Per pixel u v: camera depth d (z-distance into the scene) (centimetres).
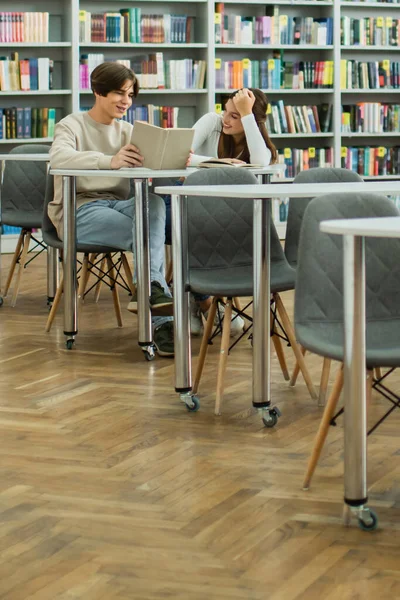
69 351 475
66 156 475
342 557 234
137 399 386
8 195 604
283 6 988
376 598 212
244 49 973
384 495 276
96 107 513
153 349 462
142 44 898
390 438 330
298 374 421
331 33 977
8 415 363
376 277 290
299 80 970
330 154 991
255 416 360
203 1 921
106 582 222
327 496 276
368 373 280
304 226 278
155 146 452
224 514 262
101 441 330
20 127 867
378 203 285
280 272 380
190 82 927
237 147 553
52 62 873
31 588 219
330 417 279
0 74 854
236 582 221
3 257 850
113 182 507
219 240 394
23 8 883
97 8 914
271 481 289
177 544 243
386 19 1000
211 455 314
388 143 1050
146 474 296
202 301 492
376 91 998
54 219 489
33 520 259
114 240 478
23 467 303
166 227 545
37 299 625
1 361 454
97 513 264
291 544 242
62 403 380
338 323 281
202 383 411
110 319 557
